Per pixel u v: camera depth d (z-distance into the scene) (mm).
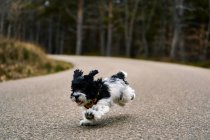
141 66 28016
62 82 16859
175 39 47000
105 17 62375
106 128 7250
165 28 60812
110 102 7547
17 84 16406
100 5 65562
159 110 9062
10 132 7020
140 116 8359
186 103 10117
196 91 12742
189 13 47938
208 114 8484
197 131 6844
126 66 27625
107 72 21391
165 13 58406
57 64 27719
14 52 24312
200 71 23578
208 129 6996
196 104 9930
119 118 8172
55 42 83625
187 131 6855
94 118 7234
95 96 7145
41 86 15273
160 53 62281
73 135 6746
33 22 74625
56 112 9023
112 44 78625
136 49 68438
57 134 6840
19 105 10195
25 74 21922
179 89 13367
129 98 8227
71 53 79625
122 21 64125
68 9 67000
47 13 66938
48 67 26281
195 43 54188
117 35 72562
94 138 6500
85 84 6934
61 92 13062
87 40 79688
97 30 78438
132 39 67000
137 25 65438
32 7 58219
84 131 7043
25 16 62219
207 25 49562
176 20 46812
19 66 22719
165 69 25016
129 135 6641
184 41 54656
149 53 68562
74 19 70000
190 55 53062
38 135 6781
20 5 45969
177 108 9328
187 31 52875
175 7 46500
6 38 26094
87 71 22625
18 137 6648
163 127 7219
